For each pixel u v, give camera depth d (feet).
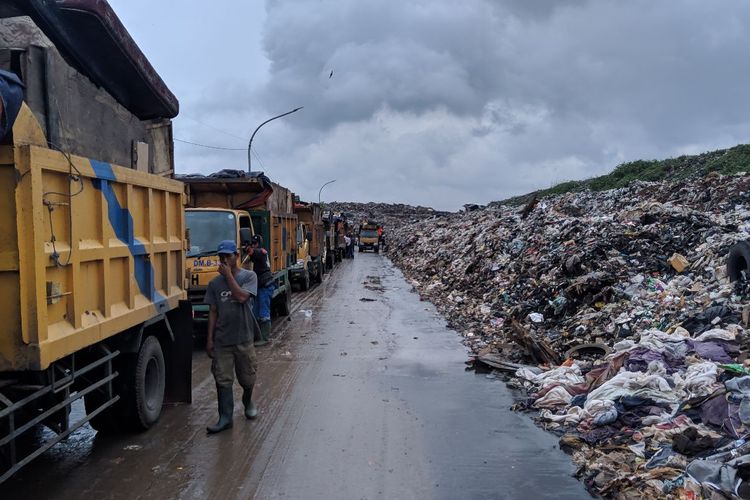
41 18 17.69
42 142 15.06
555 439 21.04
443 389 27.73
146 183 21.59
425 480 17.54
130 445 20.29
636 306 35.65
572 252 49.80
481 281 62.90
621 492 16.06
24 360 13.88
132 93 23.89
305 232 73.97
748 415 17.95
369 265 127.95
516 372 29.66
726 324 28.22
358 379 29.50
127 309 19.72
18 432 14.01
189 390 25.05
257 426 22.33
